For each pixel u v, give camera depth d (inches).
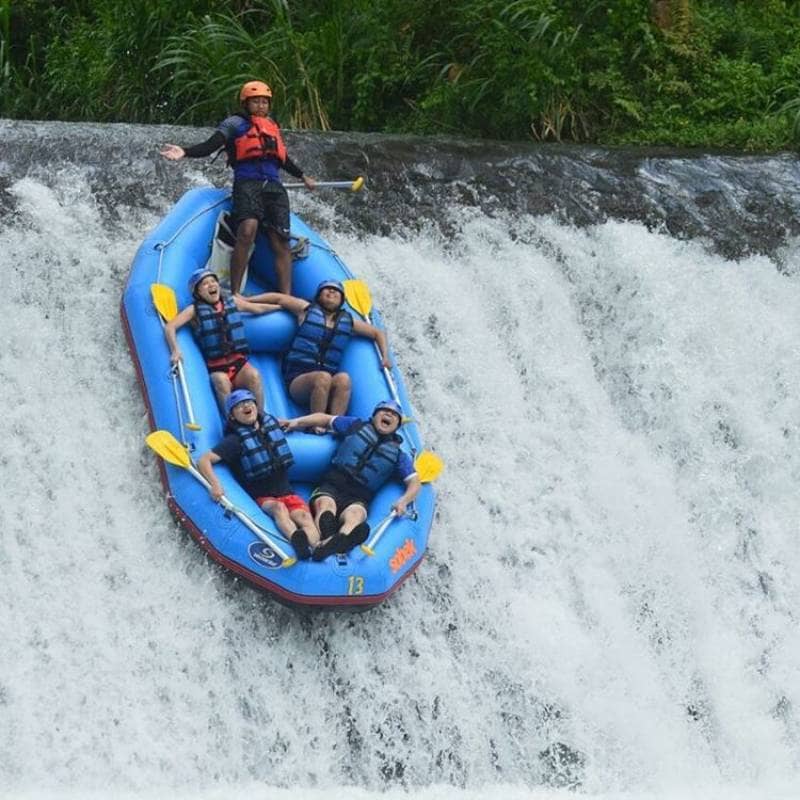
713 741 1359.5
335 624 1296.8
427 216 1701.5
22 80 2279.8
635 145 1979.6
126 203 1582.2
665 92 2142.0
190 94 2091.5
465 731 1288.1
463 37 2135.8
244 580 1267.2
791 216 1836.9
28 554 1273.4
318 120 2049.7
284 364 1449.3
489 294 1656.0
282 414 1414.9
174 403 1332.4
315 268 1519.4
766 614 1480.1
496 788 1259.8
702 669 1406.3
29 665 1210.6
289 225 1489.9
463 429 1512.1
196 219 1493.6
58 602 1250.6
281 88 2032.5
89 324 1455.5
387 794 1223.5
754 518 1551.4
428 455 1362.0
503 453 1502.2
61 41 2345.0
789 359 1689.2
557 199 1764.3
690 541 1501.0
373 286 1604.3
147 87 2105.1
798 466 1606.8
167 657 1242.0
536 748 1295.5
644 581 1450.5
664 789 1295.5
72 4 2397.9
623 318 1680.6
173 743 1203.9
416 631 1334.9
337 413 1414.9
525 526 1445.6
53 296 1469.0
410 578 1358.3
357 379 1430.9
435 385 1539.1
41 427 1362.0
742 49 2281.0
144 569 1285.7
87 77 2166.6
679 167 1862.7
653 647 1409.9
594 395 1604.3
